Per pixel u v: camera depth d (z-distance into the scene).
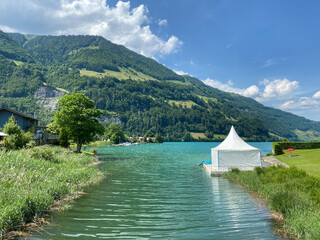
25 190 12.32
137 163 41.06
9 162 16.48
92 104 50.88
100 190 17.97
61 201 14.05
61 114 45.47
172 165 39.12
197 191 18.23
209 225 10.58
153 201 14.91
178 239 9.00
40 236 8.98
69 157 30.30
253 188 18.56
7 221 9.36
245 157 28.52
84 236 9.16
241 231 9.84
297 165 28.14
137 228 10.16
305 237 8.87
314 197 12.23
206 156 60.81
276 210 12.40
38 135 48.53
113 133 155.12
